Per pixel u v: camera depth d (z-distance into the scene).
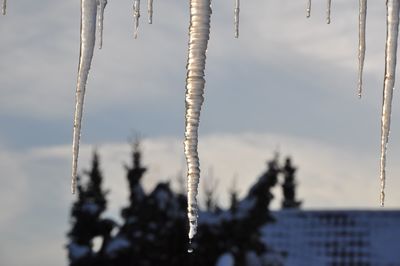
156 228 52.06
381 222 56.16
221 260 49.06
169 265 51.31
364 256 54.69
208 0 9.72
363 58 10.66
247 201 53.22
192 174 9.83
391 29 10.12
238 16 10.86
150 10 10.83
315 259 54.34
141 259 51.75
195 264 50.97
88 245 55.22
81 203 55.88
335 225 56.03
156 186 53.62
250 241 51.62
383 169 10.40
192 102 9.73
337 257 54.66
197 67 9.73
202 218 52.47
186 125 9.78
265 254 52.06
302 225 55.41
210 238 51.06
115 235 54.28
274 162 54.50
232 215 52.06
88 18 10.38
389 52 10.15
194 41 9.71
